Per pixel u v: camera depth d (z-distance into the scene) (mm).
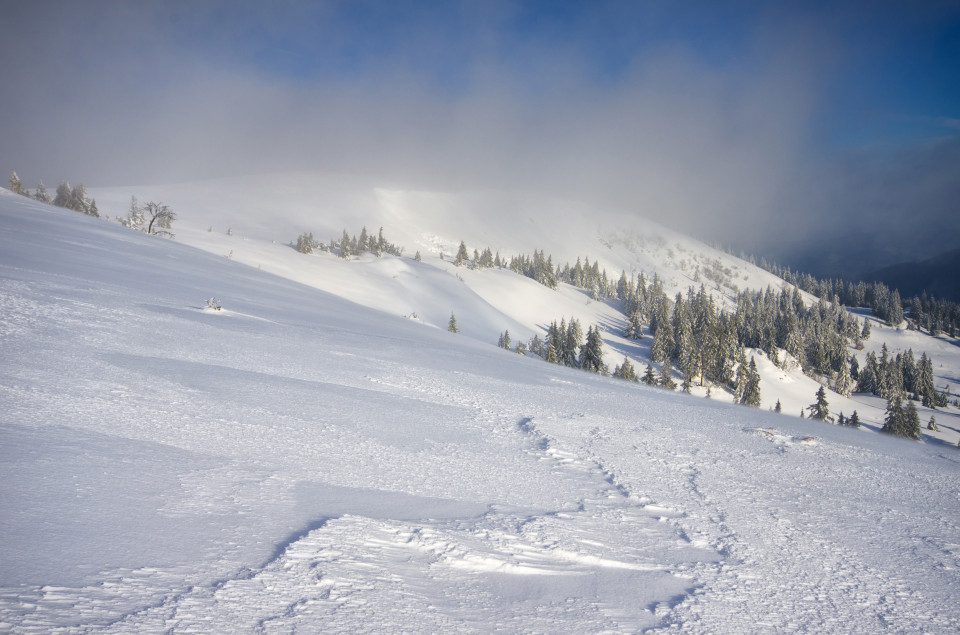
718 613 3996
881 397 119000
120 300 16812
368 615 3268
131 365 10000
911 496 8094
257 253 104062
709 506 6668
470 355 20453
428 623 3291
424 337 24969
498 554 4535
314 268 108750
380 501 5414
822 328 144375
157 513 4297
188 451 6074
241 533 4164
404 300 108562
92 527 3873
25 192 90250
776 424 13328
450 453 7664
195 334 14289
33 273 18031
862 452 10992
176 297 20328
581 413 11766
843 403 95438
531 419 10578
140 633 2734
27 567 3199
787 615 4105
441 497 5844
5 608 2746
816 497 7539
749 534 5852
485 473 6969
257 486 5281
